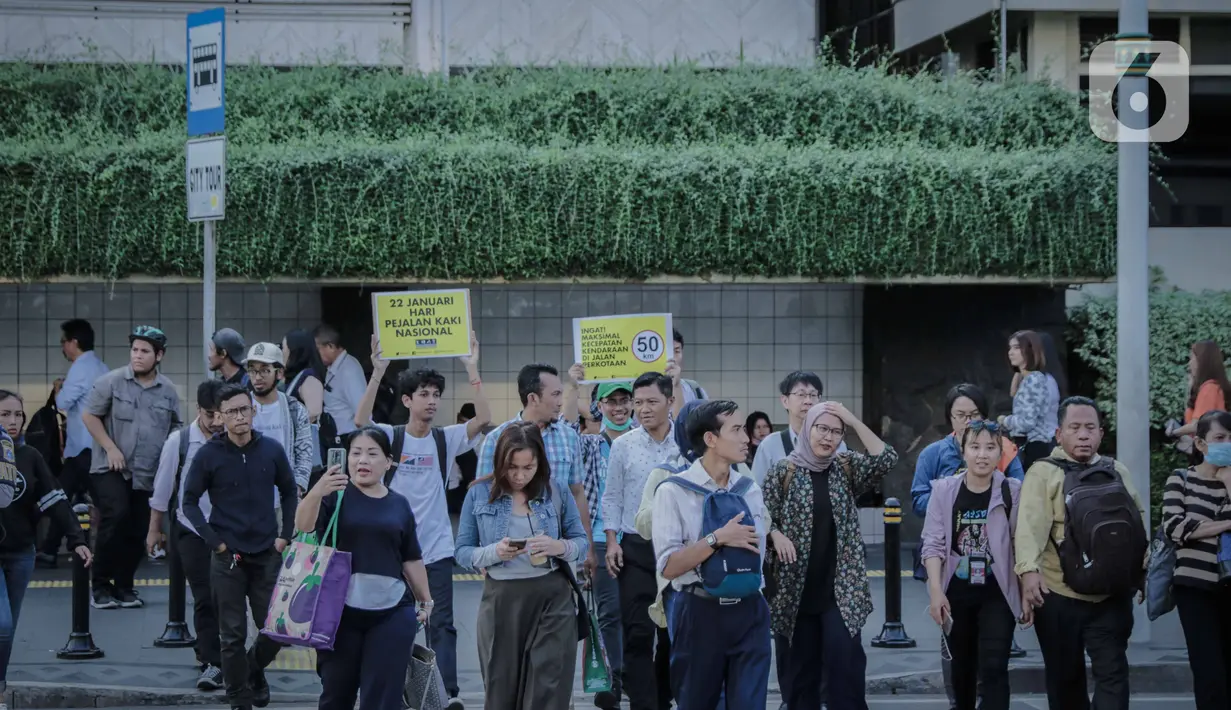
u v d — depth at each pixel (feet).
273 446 30.53
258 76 53.93
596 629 28.48
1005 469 33.91
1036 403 39.37
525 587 26.53
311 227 48.19
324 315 51.78
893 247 50.14
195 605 33.22
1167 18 57.88
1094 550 26.08
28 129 52.06
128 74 53.88
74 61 55.72
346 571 25.13
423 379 31.60
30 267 47.85
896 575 38.81
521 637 26.58
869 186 49.93
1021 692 35.32
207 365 35.47
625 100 53.78
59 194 47.62
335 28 58.29
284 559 25.59
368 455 25.70
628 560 29.63
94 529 45.83
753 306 54.39
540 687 26.30
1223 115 60.18
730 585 24.04
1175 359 52.65
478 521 27.02
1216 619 28.17
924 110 54.24
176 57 57.62
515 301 53.62
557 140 52.37
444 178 48.65
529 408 30.50
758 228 49.65
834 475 26.55
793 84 54.34
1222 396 41.24
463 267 48.98
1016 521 27.14
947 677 29.27
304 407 34.17
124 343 52.39
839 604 26.16
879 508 53.16
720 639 24.47
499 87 54.49
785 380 30.17
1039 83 54.65
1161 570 29.09
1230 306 53.01
